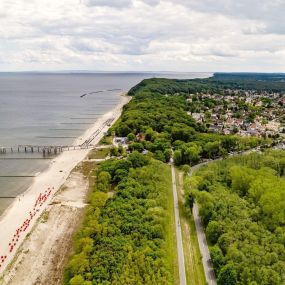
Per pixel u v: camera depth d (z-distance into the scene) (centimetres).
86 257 9331
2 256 10225
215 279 9019
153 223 10725
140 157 16462
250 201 12375
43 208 13212
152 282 8262
